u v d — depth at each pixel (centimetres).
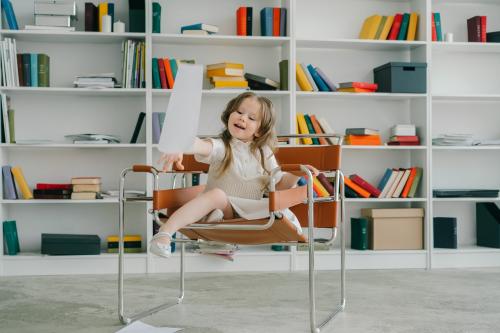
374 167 462
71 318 266
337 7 462
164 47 442
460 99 461
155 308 279
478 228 460
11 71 404
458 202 470
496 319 261
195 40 427
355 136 430
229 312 277
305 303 299
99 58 437
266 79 424
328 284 356
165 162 217
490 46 450
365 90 432
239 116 248
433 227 443
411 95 434
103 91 412
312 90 432
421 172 440
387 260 426
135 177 441
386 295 319
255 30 450
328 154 266
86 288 345
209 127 445
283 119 440
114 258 405
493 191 442
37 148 432
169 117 202
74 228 437
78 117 438
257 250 423
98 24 420
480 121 475
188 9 445
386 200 427
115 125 440
